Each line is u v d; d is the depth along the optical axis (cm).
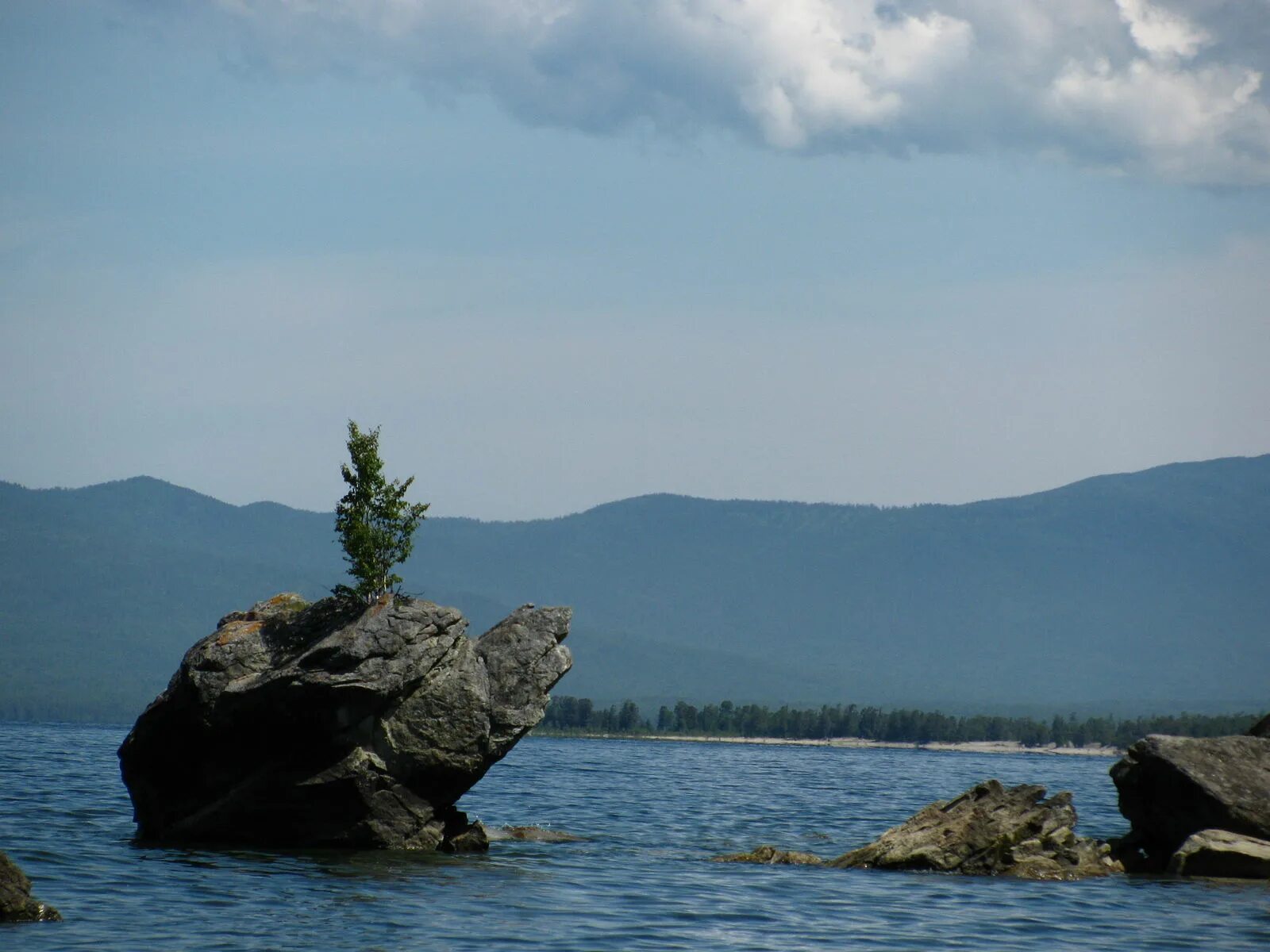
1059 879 8769
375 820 9138
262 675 8969
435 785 9325
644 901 7475
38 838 9206
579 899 7488
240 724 8988
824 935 6650
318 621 9312
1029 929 6919
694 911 7212
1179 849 9088
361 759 9019
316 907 6894
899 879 8631
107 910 6588
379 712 9038
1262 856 8806
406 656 9044
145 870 7844
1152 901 7875
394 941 6156
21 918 6225
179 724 9125
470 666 9344
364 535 9300
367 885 7612
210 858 8450
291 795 9031
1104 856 9362
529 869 8662
